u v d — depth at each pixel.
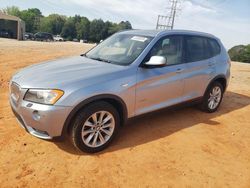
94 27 112.44
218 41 6.26
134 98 4.28
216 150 4.48
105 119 4.02
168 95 4.90
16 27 46.16
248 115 6.43
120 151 4.14
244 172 3.89
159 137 4.73
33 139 4.28
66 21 113.94
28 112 3.59
